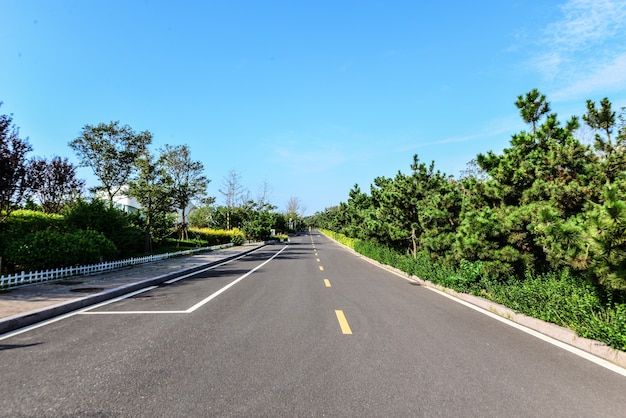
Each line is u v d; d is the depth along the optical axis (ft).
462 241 30.76
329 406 11.07
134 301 28.25
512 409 11.02
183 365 14.42
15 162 39.70
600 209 15.79
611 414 10.77
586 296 19.86
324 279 42.98
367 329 20.24
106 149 73.51
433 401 11.48
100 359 15.07
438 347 17.07
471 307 26.78
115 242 53.06
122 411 10.64
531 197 27.84
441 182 53.62
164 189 73.61
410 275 45.96
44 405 11.00
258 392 11.99
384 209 63.62
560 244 20.63
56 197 71.77
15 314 21.09
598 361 15.30
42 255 36.86
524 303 22.82
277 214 250.98
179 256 74.59
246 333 19.19
